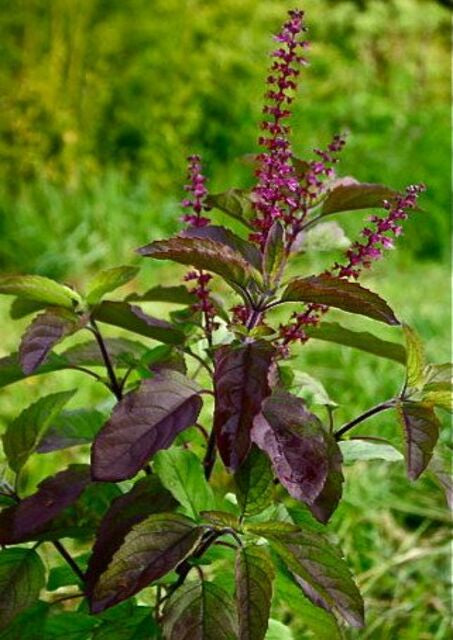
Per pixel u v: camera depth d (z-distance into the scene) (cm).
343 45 257
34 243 162
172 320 59
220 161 197
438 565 92
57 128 186
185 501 51
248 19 207
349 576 48
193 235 53
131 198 180
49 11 185
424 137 202
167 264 162
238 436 46
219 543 53
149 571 47
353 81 238
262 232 54
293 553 48
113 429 48
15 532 52
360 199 56
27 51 185
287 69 55
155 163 191
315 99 224
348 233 174
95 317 56
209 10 202
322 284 49
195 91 196
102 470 48
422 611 85
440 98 258
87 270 162
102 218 170
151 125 192
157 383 50
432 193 189
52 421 57
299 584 51
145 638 52
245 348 48
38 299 55
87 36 188
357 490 98
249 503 50
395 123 212
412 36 261
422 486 102
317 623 54
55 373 117
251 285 52
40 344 52
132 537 48
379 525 96
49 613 56
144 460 48
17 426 55
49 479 55
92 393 114
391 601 87
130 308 55
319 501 50
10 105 184
